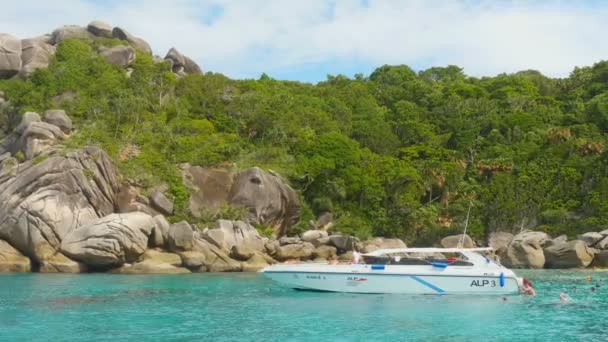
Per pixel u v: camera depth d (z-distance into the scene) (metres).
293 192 51.72
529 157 65.88
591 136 67.62
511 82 95.62
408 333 16.55
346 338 15.82
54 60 65.25
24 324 17.38
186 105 63.97
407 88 94.88
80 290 25.69
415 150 68.19
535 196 57.69
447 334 16.45
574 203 56.41
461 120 77.00
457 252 24.84
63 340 15.25
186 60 78.88
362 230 52.88
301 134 62.69
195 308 20.70
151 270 35.31
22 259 36.41
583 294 25.78
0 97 58.78
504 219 55.94
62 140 48.06
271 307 20.98
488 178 64.12
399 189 59.34
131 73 67.38
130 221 35.97
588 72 96.56
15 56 62.91
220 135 59.09
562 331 16.98
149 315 19.14
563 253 44.69
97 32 74.12
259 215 47.94
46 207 36.91
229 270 37.47
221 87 68.00
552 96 91.94
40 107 56.97
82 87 61.62
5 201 37.62
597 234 46.47
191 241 37.56
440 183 61.16
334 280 24.61
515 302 22.81
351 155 59.50
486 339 15.83
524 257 45.34
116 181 43.69
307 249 42.34
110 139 52.22
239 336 15.92
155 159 49.66
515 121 76.06
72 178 39.34
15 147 47.00
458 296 24.08
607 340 15.78
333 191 56.47
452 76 115.56
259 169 49.62
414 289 24.28
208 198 48.69
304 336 16.00
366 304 21.78
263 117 63.03
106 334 16.03
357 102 82.31
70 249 35.38
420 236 55.28
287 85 88.19
